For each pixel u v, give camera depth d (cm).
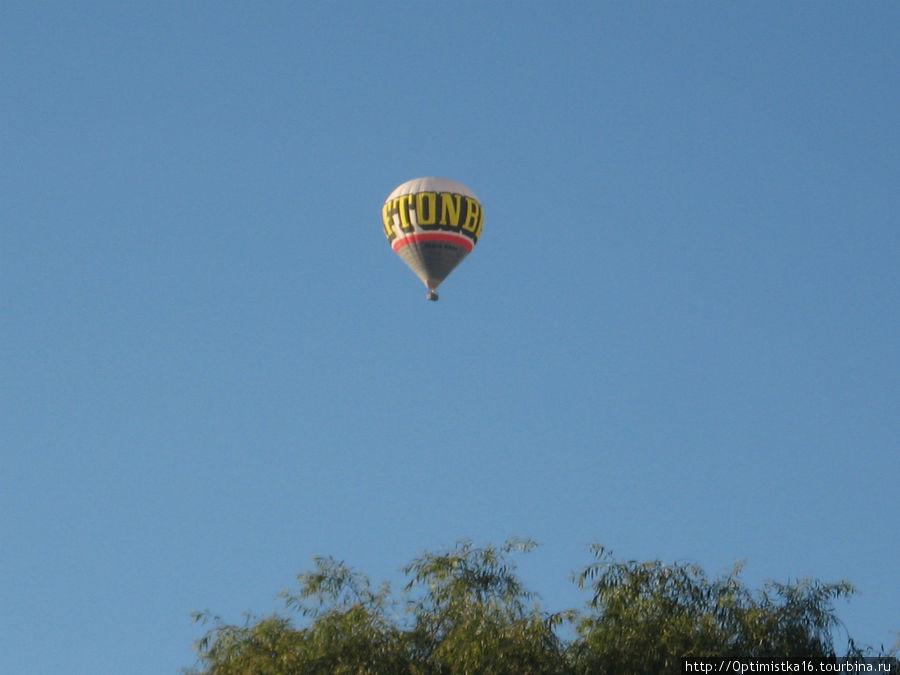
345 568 12681
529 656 11656
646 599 11988
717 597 11975
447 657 11762
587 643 11931
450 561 12412
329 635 12112
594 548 12325
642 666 11600
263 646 12288
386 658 11956
